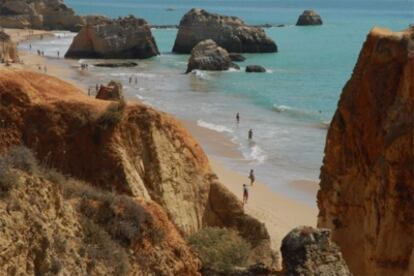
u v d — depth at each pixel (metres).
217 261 23.72
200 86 123.94
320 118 96.88
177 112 97.62
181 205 27.05
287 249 20.25
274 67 152.00
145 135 27.34
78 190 19.03
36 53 163.88
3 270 14.23
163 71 143.25
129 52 161.88
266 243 27.70
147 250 19.14
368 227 27.55
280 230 49.47
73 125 26.81
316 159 73.69
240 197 59.03
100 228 18.23
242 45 175.88
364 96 29.27
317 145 80.06
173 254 19.84
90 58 160.12
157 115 27.95
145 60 161.88
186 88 121.19
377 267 26.56
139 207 19.64
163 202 26.45
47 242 15.54
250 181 64.12
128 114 27.38
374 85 28.75
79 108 27.14
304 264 19.73
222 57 144.50
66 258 16.19
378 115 28.56
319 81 132.88
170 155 27.67
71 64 148.12
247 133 85.44
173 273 19.47
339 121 30.55
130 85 121.44
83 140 26.55
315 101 111.06
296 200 59.31
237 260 24.56
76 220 17.77
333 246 20.31
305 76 139.25
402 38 28.25
